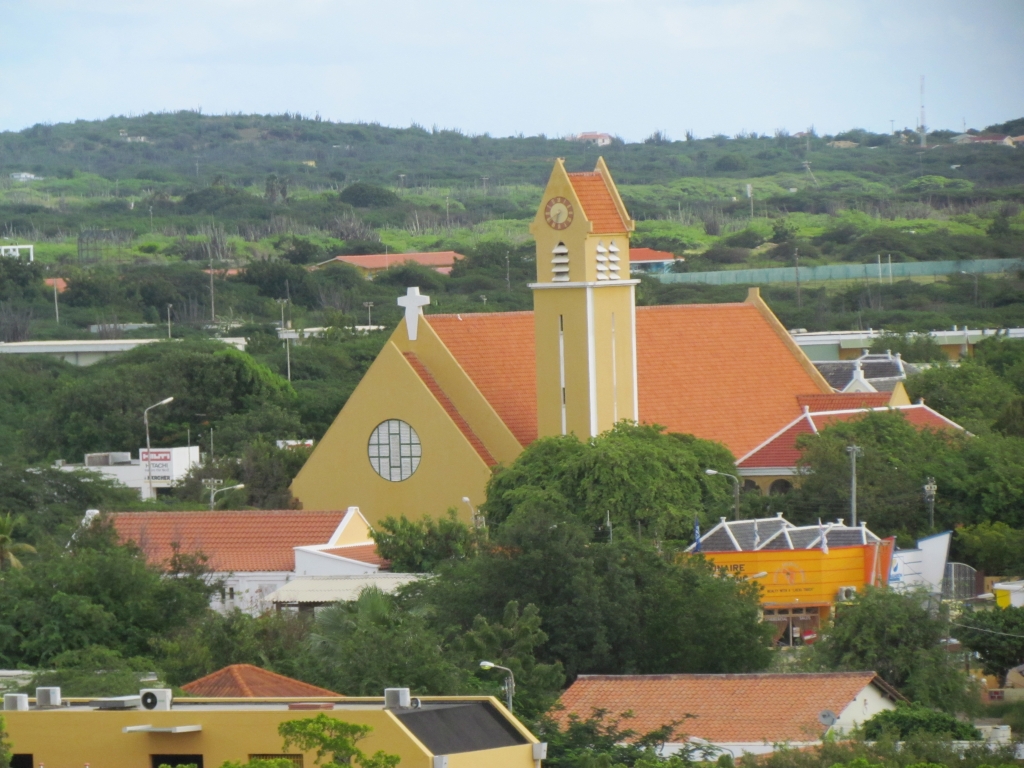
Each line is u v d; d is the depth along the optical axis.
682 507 144.50
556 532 118.88
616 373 157.38
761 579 138.12
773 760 84.25
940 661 112.62
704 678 100.19
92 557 121.38
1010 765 84.88
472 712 70.94
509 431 158.75
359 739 62.75
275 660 105.50
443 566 123.06
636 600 115.00
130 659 107.06
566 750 88.94
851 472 155.12
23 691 97.31
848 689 97.62
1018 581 146.50
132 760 67.94
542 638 107.81
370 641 97.62
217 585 131.12
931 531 156.88
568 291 155.88
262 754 66.75
